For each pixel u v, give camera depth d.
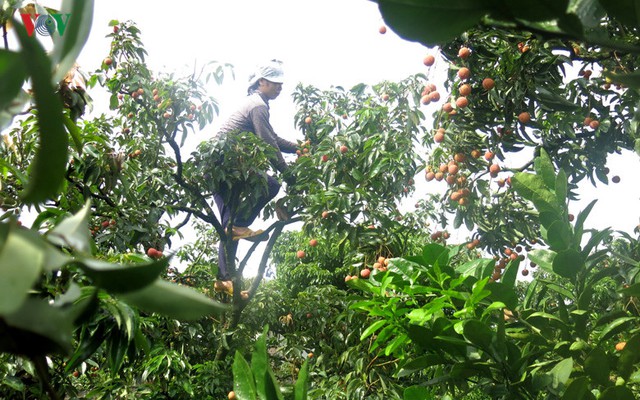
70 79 2.19
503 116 3.44
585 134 3.60
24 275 0.19
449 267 1.18
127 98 6.32
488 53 3.21
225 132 5.88
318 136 6.10
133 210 5.07
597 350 0.95
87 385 5.39
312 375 5.17
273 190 6.01
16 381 2.95
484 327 1.02
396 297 1.19
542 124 3.68
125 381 5.16
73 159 3.32
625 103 3.31
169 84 6.02
